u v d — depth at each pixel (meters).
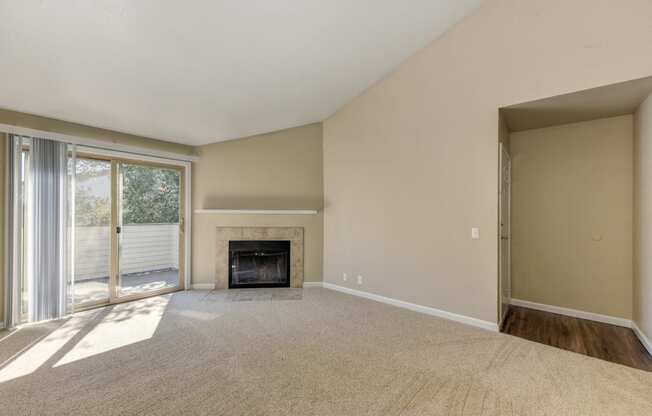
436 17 3.49
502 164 3.57
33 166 3.61
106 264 4.36
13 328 3.46
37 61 2.78
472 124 3.56
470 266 3.60
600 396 2.20
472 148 3.57
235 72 3.52
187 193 5.20
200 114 4.26
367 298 4.69
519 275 4.38
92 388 2.30
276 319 3.78
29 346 3.00
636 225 3.40
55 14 2.34
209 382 2.38
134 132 4.52
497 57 3.37
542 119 3.77
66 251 3.85
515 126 4.08
